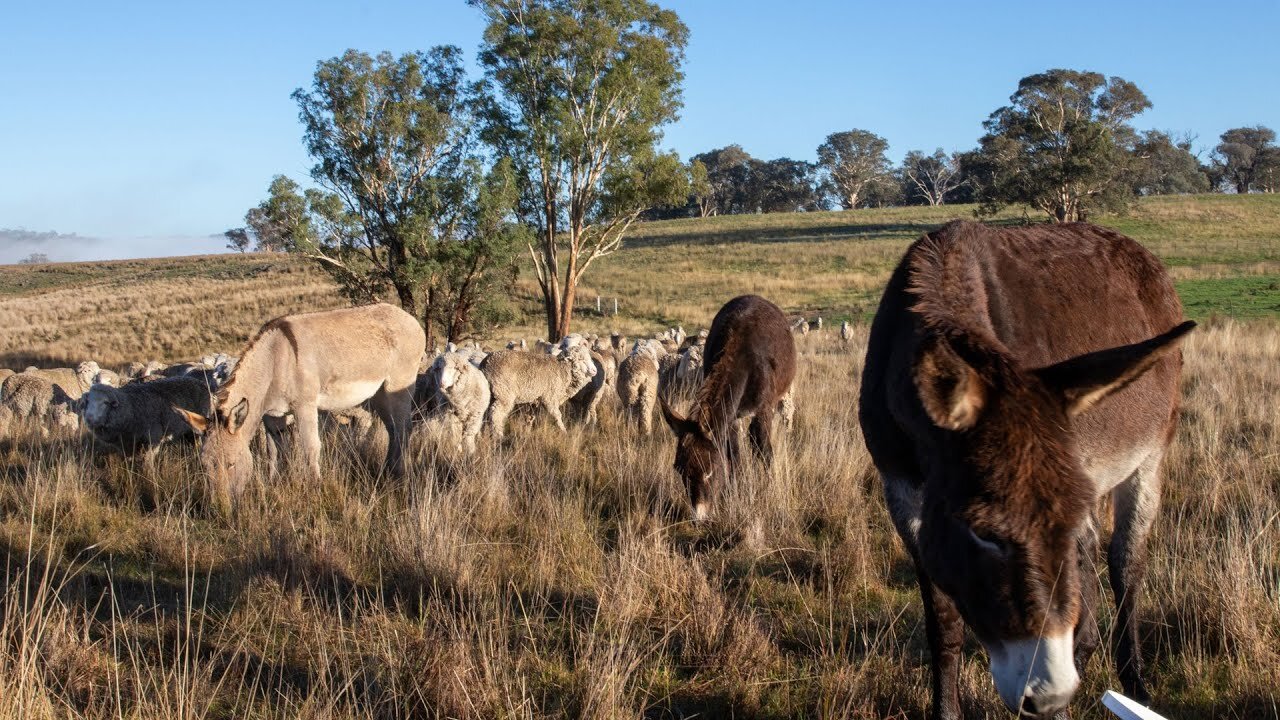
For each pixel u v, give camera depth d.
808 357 19.86
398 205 33.41
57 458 8.83
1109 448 3.44
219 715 4.21
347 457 8.73
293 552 5.91
